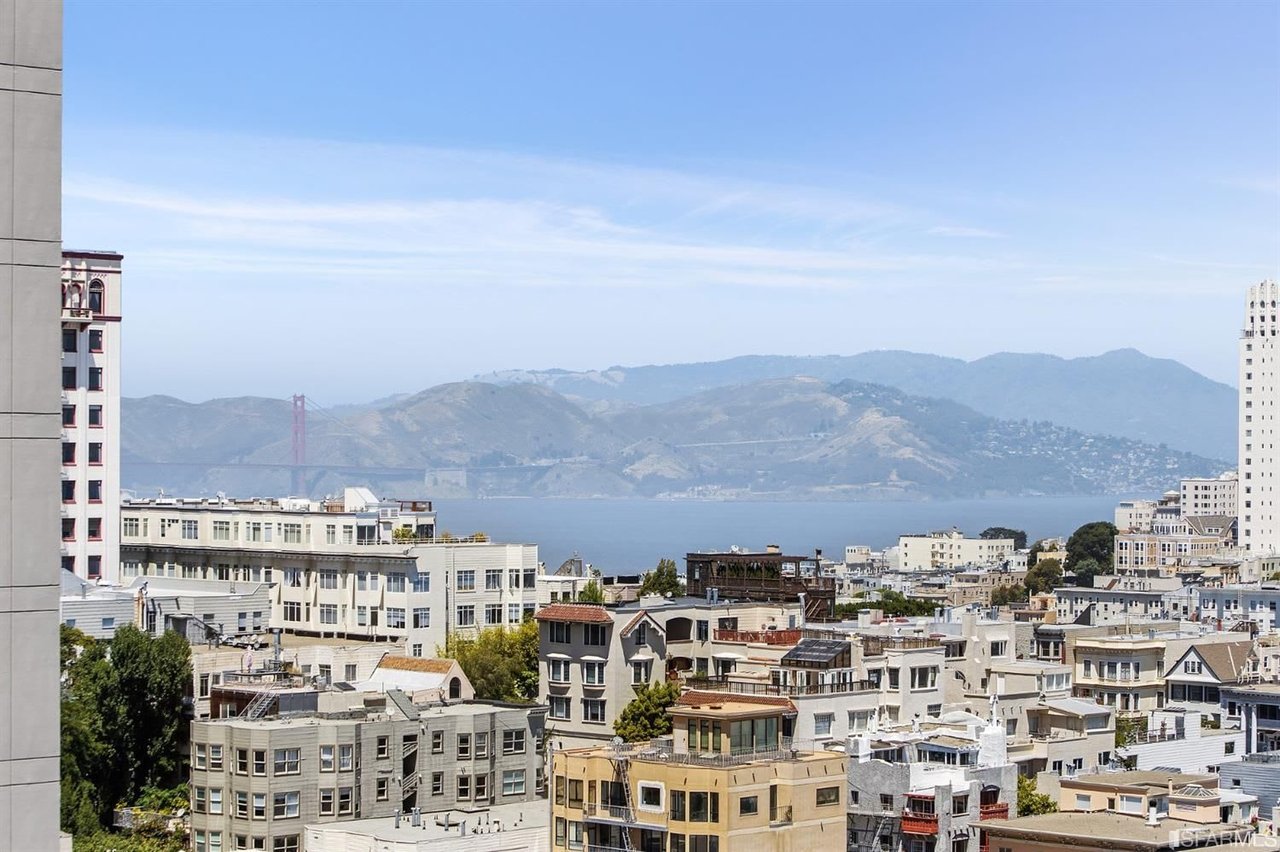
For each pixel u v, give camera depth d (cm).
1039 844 13562
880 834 15138
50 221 4831
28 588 4819
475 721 17388
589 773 14500
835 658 18275
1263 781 16012
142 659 17288
